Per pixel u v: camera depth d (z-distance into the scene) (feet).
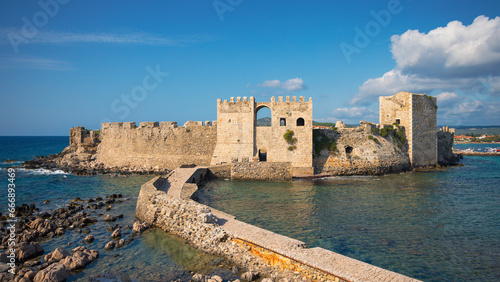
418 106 224.94
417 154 223.71
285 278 54.13
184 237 78.84
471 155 372.17
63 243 79.15
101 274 53.06
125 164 234.17
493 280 60.39
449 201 124.36
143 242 78.28
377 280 46.26
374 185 161.89
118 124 246.06
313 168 190.80
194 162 212.84
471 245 77.82
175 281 56.70
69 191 152.46
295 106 194.29
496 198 129.80
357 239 81.20
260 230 70.23
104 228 90.79
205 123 215.92
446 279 60.75
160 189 119.03
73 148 292.40
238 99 199.93
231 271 59.82
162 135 223.51
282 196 134.10
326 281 49.70
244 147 197.98
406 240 80.84
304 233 85.46
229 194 138.62
